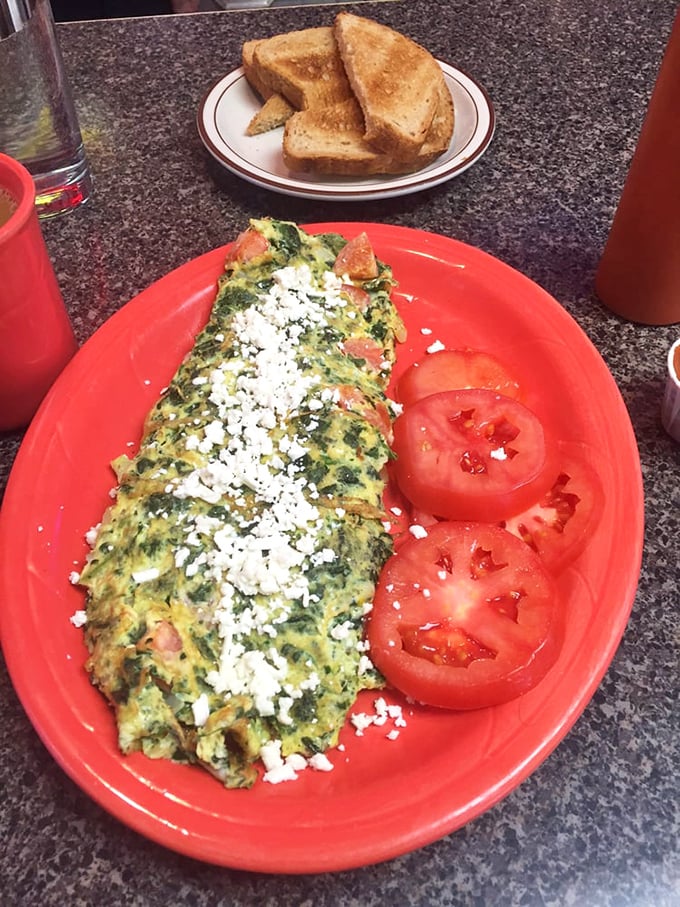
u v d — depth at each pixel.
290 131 0.50
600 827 0.27
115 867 0.27
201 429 0.34
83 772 0.26
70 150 0.49
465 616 0.30
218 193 0.51
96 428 0.37
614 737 0.29
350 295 0.41
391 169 0.50
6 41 0.44
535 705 0.28
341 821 0.25
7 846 0.27
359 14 0.66
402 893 0.26
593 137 0.55
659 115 0.36
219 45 0.63
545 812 0.28
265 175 0.48
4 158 0.34
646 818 0.27
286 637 0.29
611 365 0.42
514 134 0.55
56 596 0.31
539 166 0.53
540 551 0.33
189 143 0.55
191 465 0.33
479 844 0.27
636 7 0.66
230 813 0.26
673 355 0.37
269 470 0.33
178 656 0.28
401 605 0.30
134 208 0.50
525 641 0.29
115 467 0.36
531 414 0.36
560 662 0.29
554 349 0.40
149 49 0.63
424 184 0.47
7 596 0.31
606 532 0.33
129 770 0.27
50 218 0.50
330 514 0.32
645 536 0.35
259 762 0.28
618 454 0.35
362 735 0.29
